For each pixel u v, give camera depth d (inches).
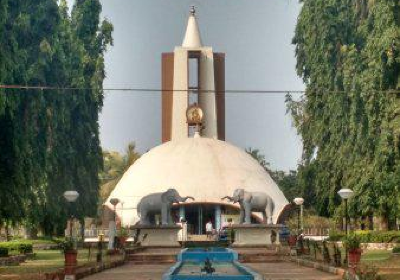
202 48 2741.1
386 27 1184.2
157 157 2504.9
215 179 2377.0
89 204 1736.0
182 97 2674.7
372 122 1275.8
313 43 1716.3
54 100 1378.0
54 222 1625.2
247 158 2561.5
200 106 2704.2
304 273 830.5
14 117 1024.2
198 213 2377.0
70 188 1635.1
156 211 1483.8
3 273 828.0
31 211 1423.5
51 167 1486.2
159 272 877.2
